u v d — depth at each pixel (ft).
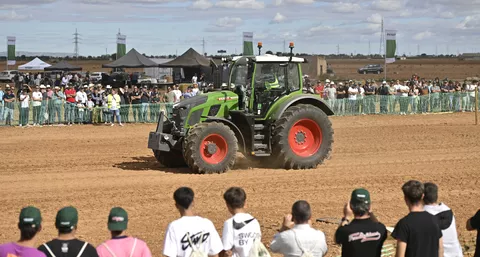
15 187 51.78
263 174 56.49
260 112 57.57
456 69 376.27
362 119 109.50
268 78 57.98
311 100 60.54
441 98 121.70
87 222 40.70
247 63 57.26
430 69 379.55
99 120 100.63
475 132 90.07
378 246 22.24
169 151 59.52
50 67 190.08
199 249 22.18
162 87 182.39
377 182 53.36
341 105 114.32
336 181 53.62
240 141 57.41
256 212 43.21
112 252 20.49
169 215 42.47
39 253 19.25
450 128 95.40
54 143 79.56
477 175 56.59
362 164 62.69
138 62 158.10
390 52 151.12
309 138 59.16
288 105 57.21
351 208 22.59
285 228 23.32
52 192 49.70
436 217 23.66
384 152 71.72
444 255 24.95
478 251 26.09
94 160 66.39
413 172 58.13
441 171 58.75
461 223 40.50
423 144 78.33
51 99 99.04
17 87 181.68
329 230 38.40
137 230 38.83
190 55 162.40
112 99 97.96
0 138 83.92
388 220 41.09
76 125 98.27
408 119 110.01
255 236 23.50
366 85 123.95
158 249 34.76
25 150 73.46
